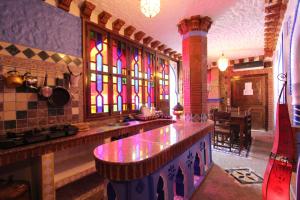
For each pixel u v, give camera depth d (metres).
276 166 1.80
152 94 4.36
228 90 7.21
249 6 2.78
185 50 3.45
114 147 1.52
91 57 2.85
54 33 2.29
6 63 1.85
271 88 6.43
